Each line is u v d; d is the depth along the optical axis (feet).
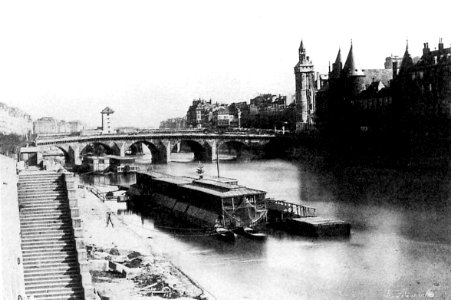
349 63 621.72
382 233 215.92
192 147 636.48
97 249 177.58
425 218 241.96
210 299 137.08
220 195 223.51
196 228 234.58
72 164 522.06
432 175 370.94
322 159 538.88
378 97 540.93
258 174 440.86
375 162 465.06
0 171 119.75
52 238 120.57
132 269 152.35
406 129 456.86
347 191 326.03
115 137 556.51
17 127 398.62
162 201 291.58
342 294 145.59
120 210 294.46
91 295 105.09
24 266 112.98
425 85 439.63
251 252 193.06
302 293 144.87
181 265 175.32
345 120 587.27
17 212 121.80
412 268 168.66
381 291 145.69
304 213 237.04
